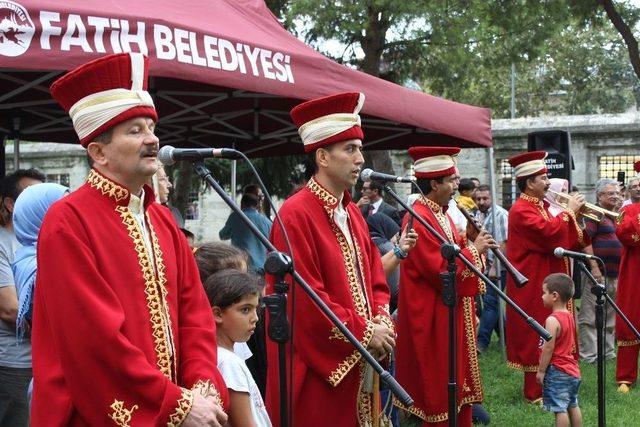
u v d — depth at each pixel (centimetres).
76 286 303
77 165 2034
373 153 1560
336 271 463
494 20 1434
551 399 668
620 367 873
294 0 1394
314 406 457
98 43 519
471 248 617
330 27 1392
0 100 628
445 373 622
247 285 387
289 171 1552
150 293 320
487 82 3117
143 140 320
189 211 1998
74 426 306
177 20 570
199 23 593
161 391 302
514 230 814
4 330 466
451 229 640
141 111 321
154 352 317
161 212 347
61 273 304
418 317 623
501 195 1856
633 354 871
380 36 1509
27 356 466
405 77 1605
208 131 888
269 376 470
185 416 302
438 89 1628
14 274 458
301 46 689
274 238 462
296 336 455
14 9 489
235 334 386
